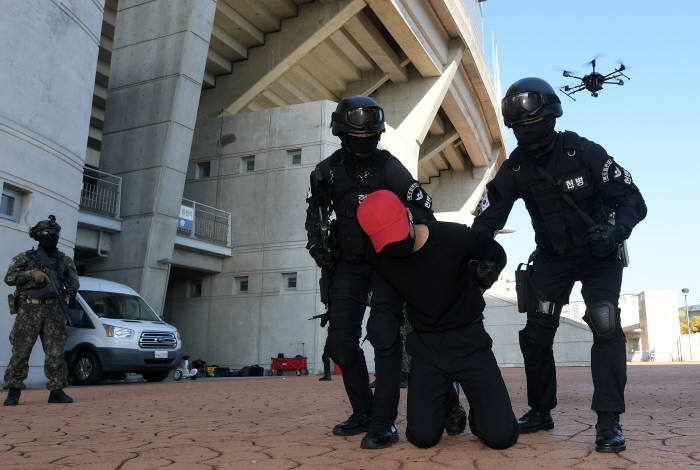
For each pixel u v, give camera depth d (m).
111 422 4.65
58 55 11.10
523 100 2.95
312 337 21.31
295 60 25.03
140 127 19.67
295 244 22.19
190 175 24.48
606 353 2.88
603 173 2.99
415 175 28.92
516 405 5.42
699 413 4.62
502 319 32.44
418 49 26.80
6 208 9.93
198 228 22.08
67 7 11.33
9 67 9.95
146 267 18.52
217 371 20.12
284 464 2.63
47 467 2.68
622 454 2.71
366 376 3.46
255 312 22.23
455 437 3.30
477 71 33.34
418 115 29.45
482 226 3.25
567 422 4.02
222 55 25.25
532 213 3.30
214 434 3.81
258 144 23.59
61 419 4.91
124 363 12.00
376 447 2.95
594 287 3.04
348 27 25.75
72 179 11.52
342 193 3.23
